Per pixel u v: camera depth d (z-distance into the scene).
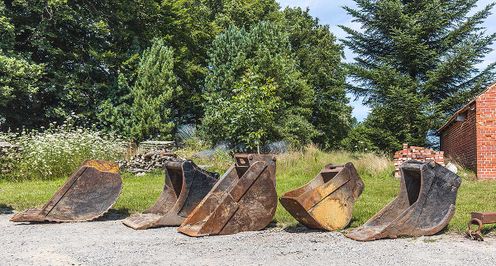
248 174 7.86
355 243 6.86
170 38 30.88
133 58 26.02
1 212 10.20
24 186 14.33
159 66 26.03
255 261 5.92
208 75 25.47
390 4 29.17
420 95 28.84
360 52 31.97
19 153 16.52
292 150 21.45
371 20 30.56
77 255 6.32
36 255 6.35
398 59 30.06
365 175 17.81
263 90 20.66
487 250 6.41
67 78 24.92
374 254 6.21
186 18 32.62
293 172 17.84
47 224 8.80
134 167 17.94
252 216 7.82
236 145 22.03
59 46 26.31
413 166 7.53
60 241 7.26
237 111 20.50
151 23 30.88
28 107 25.41
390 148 28.70
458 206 9.90
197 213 7.98
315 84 36.75
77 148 16.98
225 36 25.73
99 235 7.72
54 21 24.70
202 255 6.27
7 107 24.55
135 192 12.59
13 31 23.27
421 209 7.28
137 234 7.76
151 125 24.44
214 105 23.62
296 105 26.39
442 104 28.75
